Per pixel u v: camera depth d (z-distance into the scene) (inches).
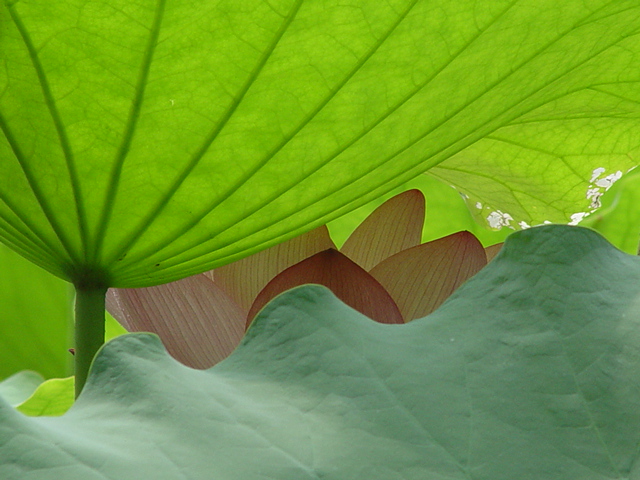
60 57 20.3
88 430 18.6
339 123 21.8
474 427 19.3
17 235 23.1
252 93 21.0
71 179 21.8
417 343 20.6
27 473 17.6
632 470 18.9
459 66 21.5
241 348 20.5
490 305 21.1
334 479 18.4
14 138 21.2
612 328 20.4
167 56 20.4
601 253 21.5
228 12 20.0
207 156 21.8
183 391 19.4
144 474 17.9
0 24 19.8
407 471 18.7
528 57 22.0
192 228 22.9
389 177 23.6
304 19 20.2
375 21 20.5
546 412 19.5
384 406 19.5
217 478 18.1
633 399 19.6
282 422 19.1
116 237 22.8
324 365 20.1
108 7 19.7
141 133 21.3
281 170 22.3
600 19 21.8
